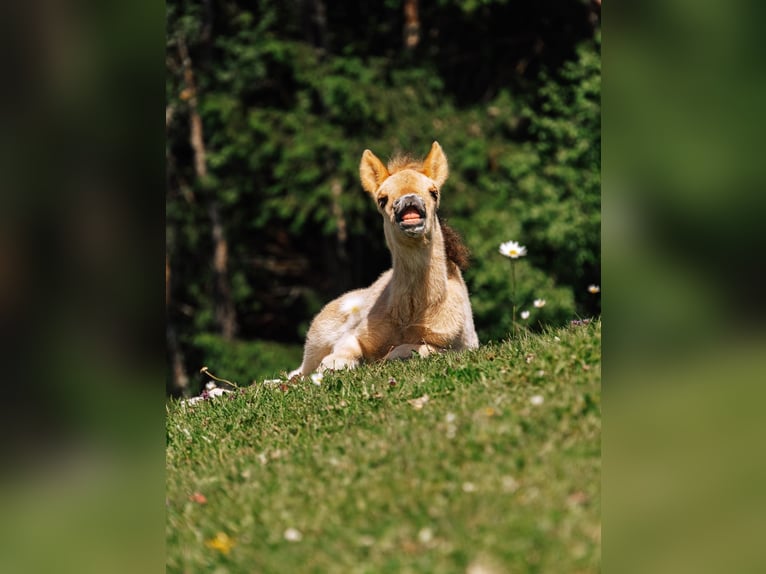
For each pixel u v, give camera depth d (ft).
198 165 79.41
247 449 19.40
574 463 13.55
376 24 85.05
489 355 21.76
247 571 12.95
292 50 77.05
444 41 83.97
